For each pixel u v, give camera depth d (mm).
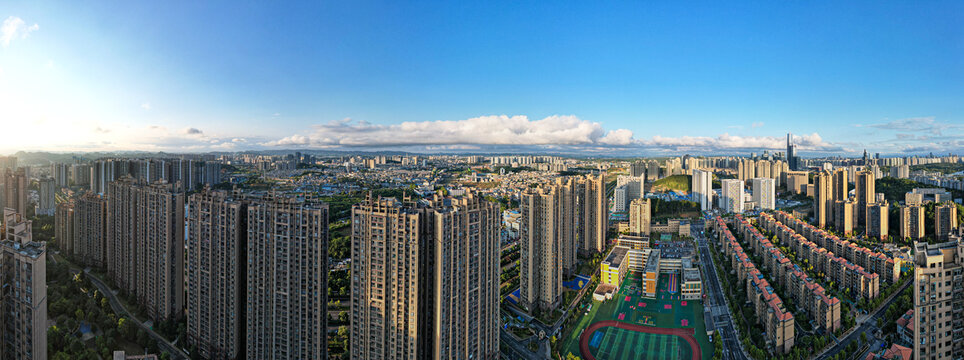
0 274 188125
